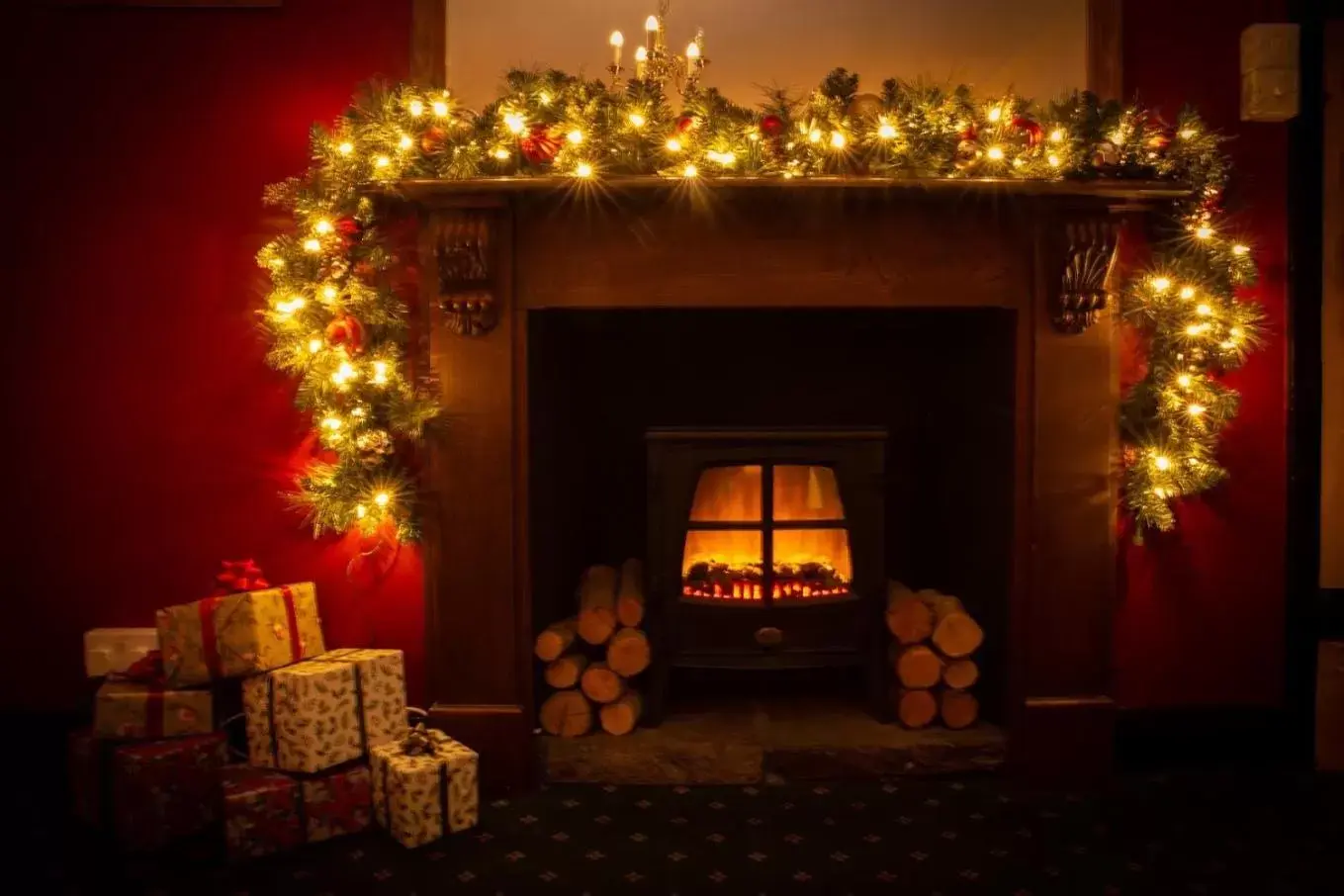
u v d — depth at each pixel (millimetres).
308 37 3020
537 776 2953
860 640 3076
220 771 2643
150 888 2373
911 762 2953
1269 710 3111
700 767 2943
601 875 2430
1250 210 3041
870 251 2850
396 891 2354
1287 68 2947
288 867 2479
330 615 3082
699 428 3016
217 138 3035
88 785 2680
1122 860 2494
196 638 2688
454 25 3047
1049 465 2895
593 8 3061
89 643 3066
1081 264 2773
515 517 2902
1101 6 3006
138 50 3023
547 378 3230
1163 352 2930
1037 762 2926
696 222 2842
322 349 2887
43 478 3092
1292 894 2338
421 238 2949
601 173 2691
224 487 3084
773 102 3043
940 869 2451
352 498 2879
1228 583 3094
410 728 2877
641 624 3141
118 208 3051
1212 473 2912
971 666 3055
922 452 3533
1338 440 3086
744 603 3039
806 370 3518
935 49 3062
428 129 2789
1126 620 3080
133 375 3074
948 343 3412
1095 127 2725
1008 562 2955
